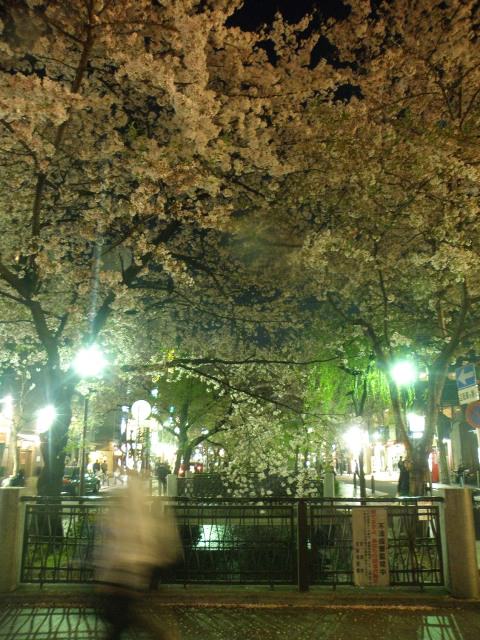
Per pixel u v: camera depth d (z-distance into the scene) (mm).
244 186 13055
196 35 9742
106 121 12242
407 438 12625
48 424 12109
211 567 8273
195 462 35188
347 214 12719
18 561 8117
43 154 9914
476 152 11195
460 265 11133
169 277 16219
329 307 15945
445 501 8094
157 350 17562
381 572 8000
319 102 12867
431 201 11930
